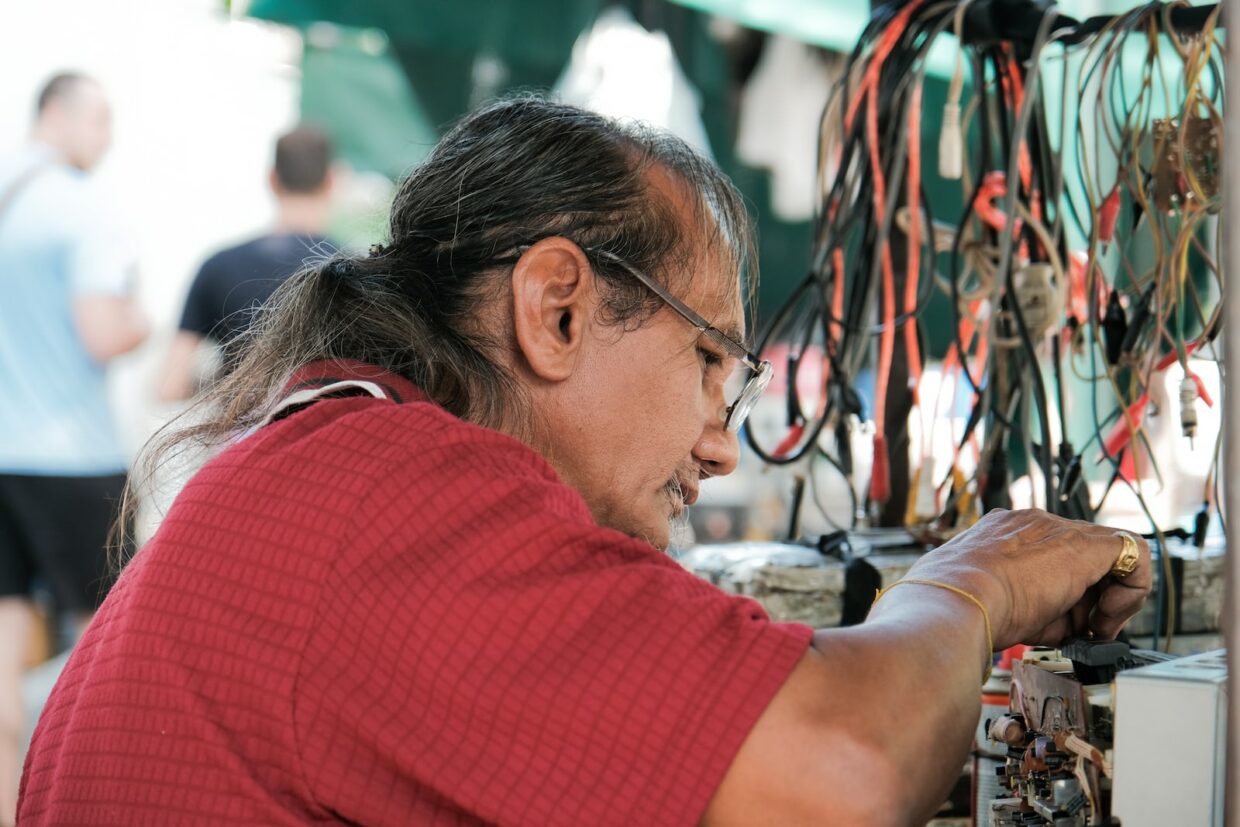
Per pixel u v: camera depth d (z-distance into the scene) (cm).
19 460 315
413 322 98
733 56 404
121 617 92
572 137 99
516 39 384
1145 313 131
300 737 81
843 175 146
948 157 141
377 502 84
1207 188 127
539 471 89
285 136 321
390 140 418
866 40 144
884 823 77
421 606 81
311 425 92
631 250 96
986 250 145
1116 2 195
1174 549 133
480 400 96
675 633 80
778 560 134
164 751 85
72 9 437
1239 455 70
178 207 466
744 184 409
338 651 82
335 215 382
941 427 163
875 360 154
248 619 84
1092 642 90
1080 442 190
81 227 318
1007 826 95
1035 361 127
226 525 87
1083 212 180
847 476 149
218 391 112
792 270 411
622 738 78
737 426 109
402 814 81
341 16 370
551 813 78
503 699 79
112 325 322
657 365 98
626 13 396
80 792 88
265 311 114
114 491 328
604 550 85
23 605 322
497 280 97
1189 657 88
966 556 95
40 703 335
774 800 78
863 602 128
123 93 452
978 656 87
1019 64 142
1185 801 79
